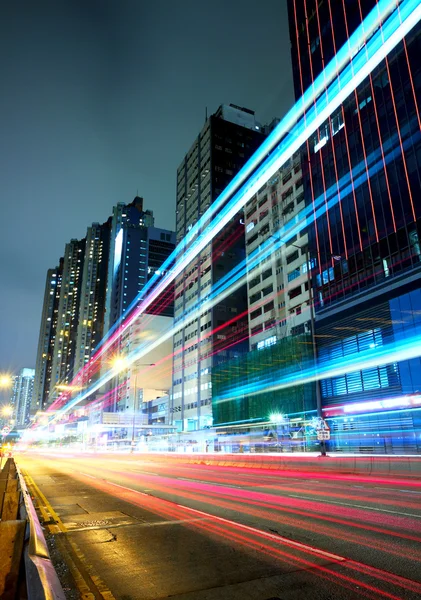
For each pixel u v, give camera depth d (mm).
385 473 21547
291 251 61844
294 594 4719
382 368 38219
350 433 40594
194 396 85625
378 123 44031
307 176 54281
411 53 41250
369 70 46281
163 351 121562
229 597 4711
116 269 177125
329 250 48062
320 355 46875
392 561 5824
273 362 55750
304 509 10477
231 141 101500
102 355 171625
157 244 176875
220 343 83500
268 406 55312
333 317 45531
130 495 14172
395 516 9266
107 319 179500
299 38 60656
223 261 89750
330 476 21984
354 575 5289
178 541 7414
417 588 4809
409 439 34188
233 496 13461
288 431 51250
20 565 3576
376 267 41188
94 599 4770
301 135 56750
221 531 8086
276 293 64188
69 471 26859
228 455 34000
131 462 39906
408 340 35969
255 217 74188
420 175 38156
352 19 50281
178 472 25641
